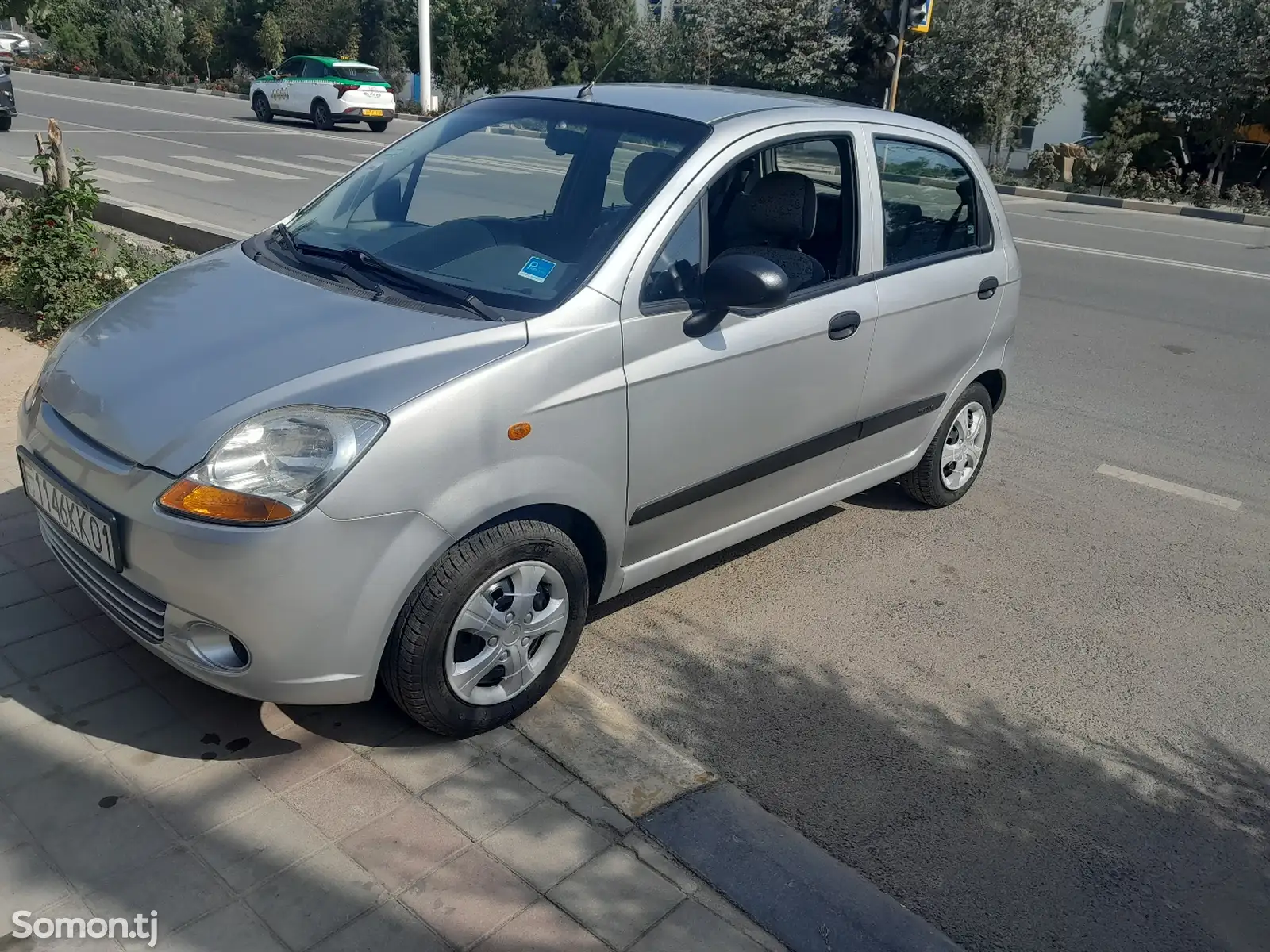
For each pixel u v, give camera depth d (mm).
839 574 4391
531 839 2695
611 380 3045
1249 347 8570
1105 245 13500
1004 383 5117
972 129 22734
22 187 8914
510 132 3891
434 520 2697
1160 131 20906
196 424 2633
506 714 3084
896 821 2965
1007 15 20938
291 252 3551
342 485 2562
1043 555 4727
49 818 2629
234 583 2533
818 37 23328
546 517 3047
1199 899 2787
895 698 3553
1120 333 8812
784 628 3932
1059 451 6051
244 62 37594
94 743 2904
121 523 2633
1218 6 19359
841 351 3852
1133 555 4793
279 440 2578
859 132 4004
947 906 2684
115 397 2807
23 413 3152
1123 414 6754
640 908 2521
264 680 2662
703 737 3266
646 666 3615
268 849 2594
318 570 2572
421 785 2850
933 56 21969
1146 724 3531
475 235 3383
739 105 3809
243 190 13117
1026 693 3652
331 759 2922
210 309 3131
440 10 31906
